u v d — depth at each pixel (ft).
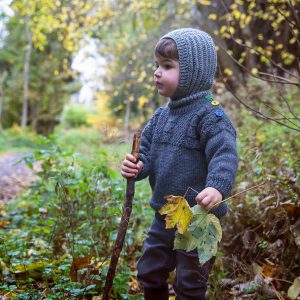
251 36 24.30
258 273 9.98
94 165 13.78
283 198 10.84
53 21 30.89
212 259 8.73
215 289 9.52
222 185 7.59
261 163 11.55
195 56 8.45
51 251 11.77
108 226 12.16
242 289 9.71
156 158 8.79
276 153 13.51
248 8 21.72
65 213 12.62
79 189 13.46
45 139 14.89
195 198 7.98
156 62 8.78
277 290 10.00
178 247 7.29
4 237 12.03
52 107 99.04
